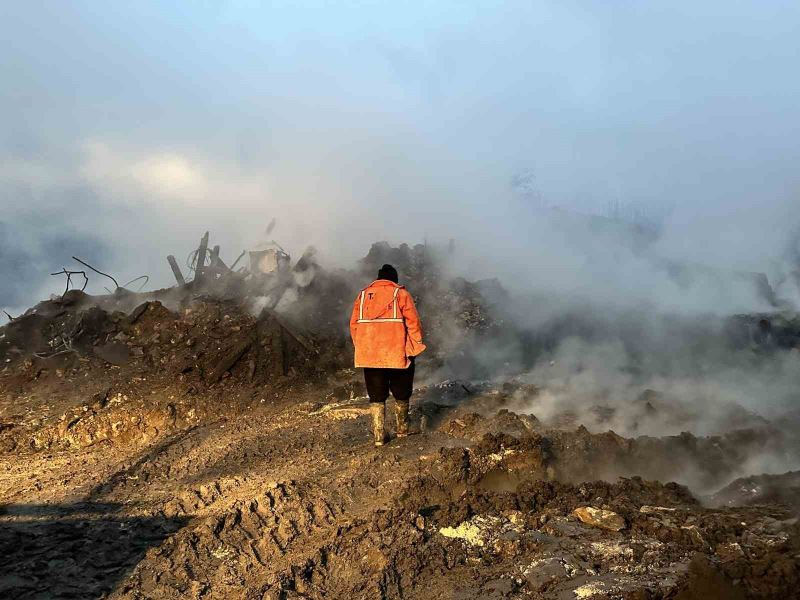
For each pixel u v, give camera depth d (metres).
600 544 4.17
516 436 6.29
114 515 5.29
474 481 5.55
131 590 4.04
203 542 4.57
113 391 9.30
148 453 7.23
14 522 5.17
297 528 4.75
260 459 6.64
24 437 8.15
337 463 6.17
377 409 6.58
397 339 6.52
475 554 4.25
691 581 3.47
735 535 4.11
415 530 4.39
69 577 4.23
